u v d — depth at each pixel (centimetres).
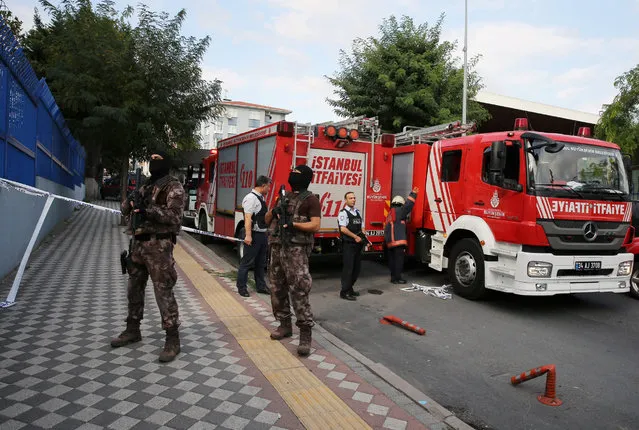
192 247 1124
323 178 811
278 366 397
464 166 740
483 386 407
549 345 519
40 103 973
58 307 546
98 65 1303
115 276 729
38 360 387
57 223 1335
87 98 1266
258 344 451
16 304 552
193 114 1535
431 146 827
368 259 877
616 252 665
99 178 3350
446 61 1633
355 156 841
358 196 848
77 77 1275
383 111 1552
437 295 732
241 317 543
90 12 1341
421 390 396
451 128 827
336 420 307
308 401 333
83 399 322
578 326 597
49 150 1116
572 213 620
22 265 565
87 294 611
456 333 555
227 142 1018
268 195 793
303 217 430
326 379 378
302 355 426
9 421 288
